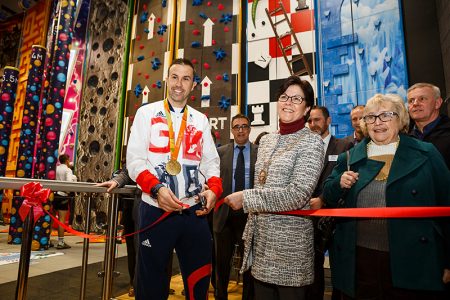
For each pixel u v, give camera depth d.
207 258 1.43
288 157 1.39
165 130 1.42
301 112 1.47
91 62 7.68
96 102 7.36
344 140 2.47
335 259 1.37
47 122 4.92
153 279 1.31
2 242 5.15
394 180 1.22
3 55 9.38
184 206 1.24
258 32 5.22
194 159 1.46
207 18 5.72
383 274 1.20
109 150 6.93
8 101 5.94
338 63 4.51
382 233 1.23
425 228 1.14
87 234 1.91
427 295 1.12
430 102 1.98
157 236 1.33
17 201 5.05
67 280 3.07
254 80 5.13
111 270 2.00
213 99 5.39
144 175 1.31
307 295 1.45
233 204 1.37
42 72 5.59
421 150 1.24
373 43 4.30
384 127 1.32
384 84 4.16
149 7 6.63
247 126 2.66
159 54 6.23
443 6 3.73
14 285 2.87
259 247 1.36
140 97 6.43
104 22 7.63
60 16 5.16
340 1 4.61
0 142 5.77
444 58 3.80
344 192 1.37
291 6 4.99
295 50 4.86
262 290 1.35
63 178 5.54
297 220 1.33
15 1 9.09
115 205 2.03
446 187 1.16
